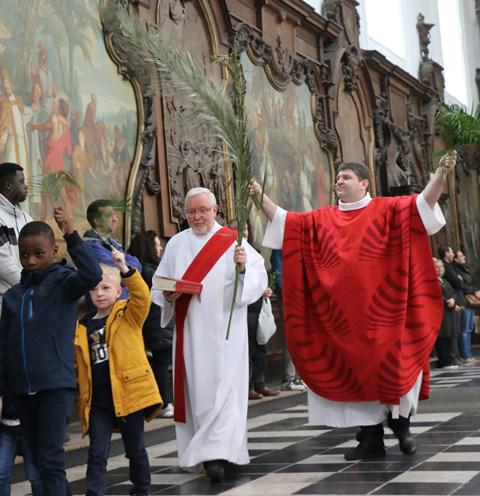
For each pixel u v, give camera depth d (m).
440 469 4.46
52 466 3.59
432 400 8.07
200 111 4.41
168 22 9.83
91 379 4.12
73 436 6.45
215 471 4.63
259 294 5.11
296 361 5.26
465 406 7.34
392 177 16.53
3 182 5.30
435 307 5.16
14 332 3.67
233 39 11.13
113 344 4.13
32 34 7.55
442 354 13.01
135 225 8.57
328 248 5.24
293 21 13.14
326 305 5.19
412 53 19.56
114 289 4.20
